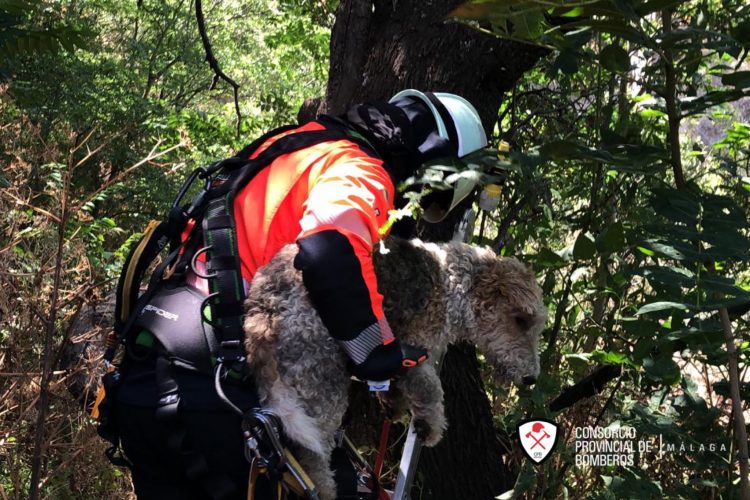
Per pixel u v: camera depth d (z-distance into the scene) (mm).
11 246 3232
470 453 3643
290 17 10086
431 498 3600
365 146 2383
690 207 2336
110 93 10781
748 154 3488
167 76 14508
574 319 3885
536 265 3428
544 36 2262
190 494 2248
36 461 2801
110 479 3273
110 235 5773
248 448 2107
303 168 2246
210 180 2438
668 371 2723
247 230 2252
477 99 3502
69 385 3080
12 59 3371
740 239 2271
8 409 3061
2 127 4012
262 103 8008
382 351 2096
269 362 2131
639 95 3971
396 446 3562
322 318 2064
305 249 2041
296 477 2135
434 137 2465
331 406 2191
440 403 2568
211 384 2137
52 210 3422
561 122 4242
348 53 3486
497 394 3553
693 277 2342
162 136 9953
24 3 3248
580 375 3904
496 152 2330
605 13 2129
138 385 2227
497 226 4512
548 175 3930
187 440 2127
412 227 2633
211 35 15289
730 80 2213
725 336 2564
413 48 3438
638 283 3879
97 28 12977
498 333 2432
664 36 2145
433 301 2385
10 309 3148
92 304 3086
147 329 2205
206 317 2188
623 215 3842
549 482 3369
